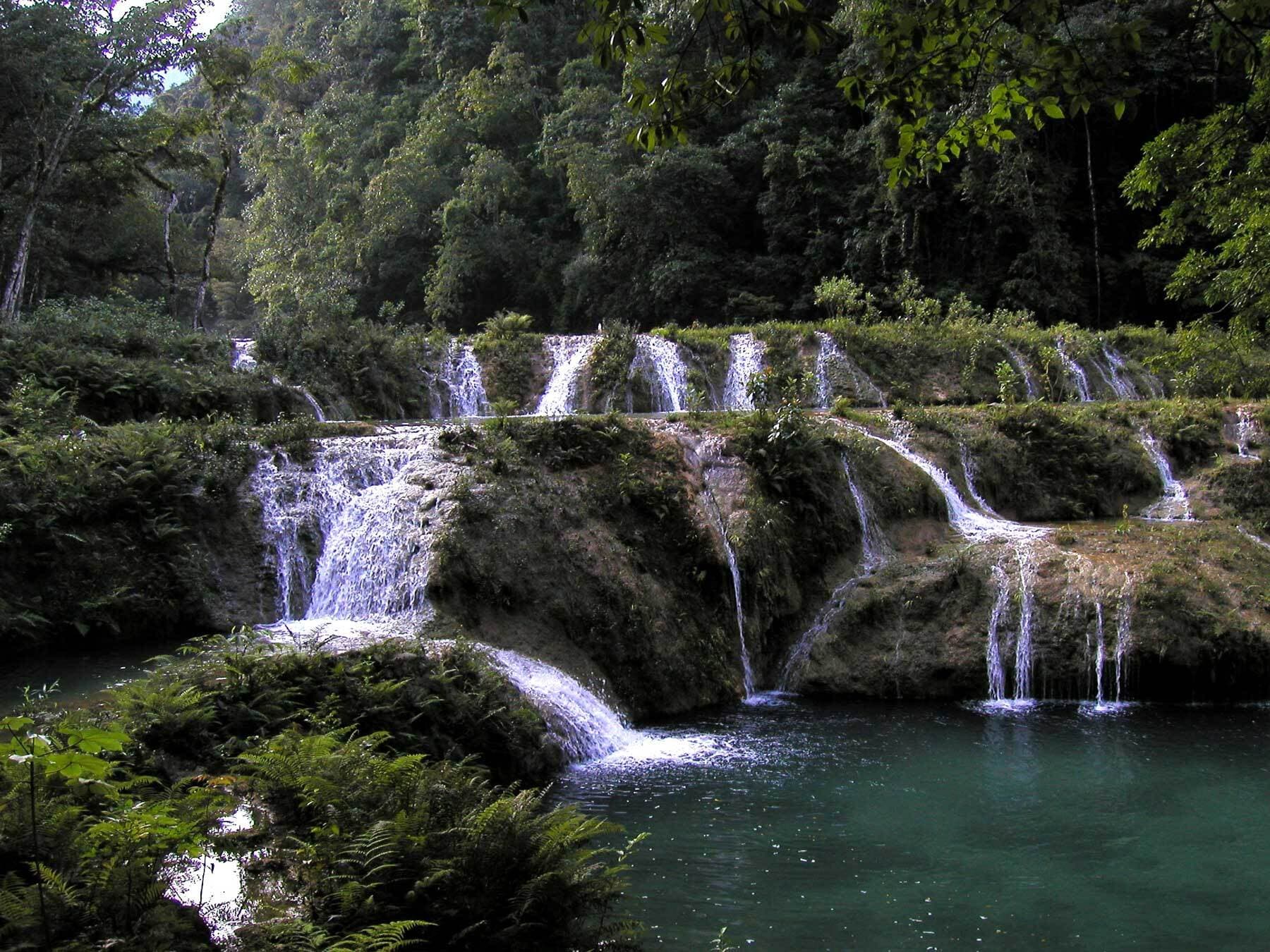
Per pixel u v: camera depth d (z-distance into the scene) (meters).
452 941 5.71
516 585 12.73
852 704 13.27
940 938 6.62
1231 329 14.38
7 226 31.64
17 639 11.42
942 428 18.33
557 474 14.52
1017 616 13.71
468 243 45.03
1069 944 6.56
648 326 42.25
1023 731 11.74
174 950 5.02
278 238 49.34
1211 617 13.23
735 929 6.69
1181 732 11.67
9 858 5.16
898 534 16.05
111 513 12.77
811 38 5.38
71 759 4.66
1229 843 8.30
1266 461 18.52
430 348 23.03
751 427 16.05
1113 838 8.41
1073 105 6.04
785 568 14.80
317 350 21.36
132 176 34.94
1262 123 11.56
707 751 10.98
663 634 13.28
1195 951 6.48
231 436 14.37
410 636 11.29
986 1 5.85
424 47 53.19
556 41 51.00
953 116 31.70
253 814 6.90
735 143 40.97
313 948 5.17
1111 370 24.67
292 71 34.53
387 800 6.56
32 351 17.16
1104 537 15.37
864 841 8.33
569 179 43.41
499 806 6.19
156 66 30.72
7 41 27.55
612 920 6.50
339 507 13.73
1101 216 38.56
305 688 9.12
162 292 45.12
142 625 12.23
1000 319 28.77
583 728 10.93
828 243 38.78
